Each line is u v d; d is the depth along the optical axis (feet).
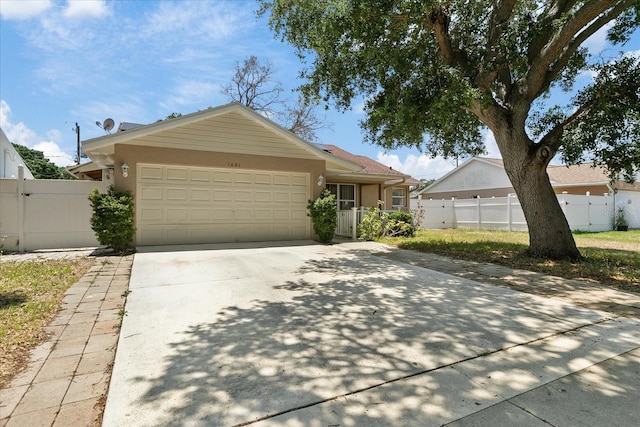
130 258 24.97
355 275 20.18
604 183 59.62
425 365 9.11
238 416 6.90
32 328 11.49
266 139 34.68
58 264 22.35
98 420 6.81
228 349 10.05
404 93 23.09
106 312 13.29
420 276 19.97
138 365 9.06
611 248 32.17
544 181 25.11
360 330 11.56
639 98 20.58
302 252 29.07
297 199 37.32
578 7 25.29
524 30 23.44
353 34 21.39
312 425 6.62
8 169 49.80
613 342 10.64
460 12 26.17
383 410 7.11
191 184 32.32
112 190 28.53
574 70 28.25
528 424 6.65
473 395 7.68
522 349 10.12
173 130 30.89
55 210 29.71
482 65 23.75
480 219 60.13
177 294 15.92
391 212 42.88
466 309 13.85
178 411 7.06
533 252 25.67
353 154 66.44
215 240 33.42
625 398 7.55
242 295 15.83
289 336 11.03
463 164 79.71
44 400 7.47
